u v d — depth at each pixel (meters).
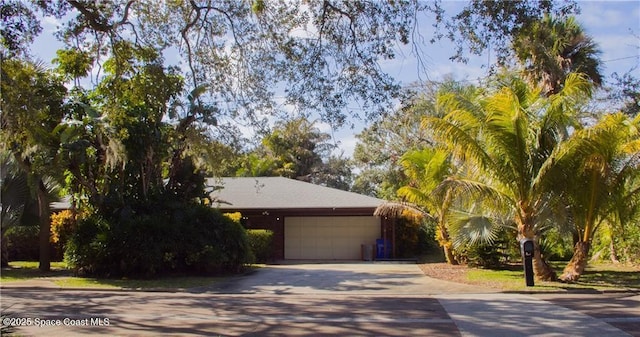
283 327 9.71
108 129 17.66
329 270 20.55
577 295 13.83
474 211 18.61
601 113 20.06
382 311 11.52
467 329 9.41
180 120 17.20
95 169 19.95
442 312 11.30
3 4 9.42
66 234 24.44
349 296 14.08
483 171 15.96
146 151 18.92
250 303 12.84
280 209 25.48
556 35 20.52
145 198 19.52
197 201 21.52
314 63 11.80
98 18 11.27
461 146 15.54
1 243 20.91
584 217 16.02
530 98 16.84
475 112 15.88
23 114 10.08
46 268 19.84
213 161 17.59
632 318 10.26
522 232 15.94
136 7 12.12
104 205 19.14
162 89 13.04
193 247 18.38
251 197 27.09
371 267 21.75
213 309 11.87
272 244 25.19
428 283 16.30
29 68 11.21
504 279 16.77
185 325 9.89
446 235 22.14
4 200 19.50
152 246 17.91
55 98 17.47
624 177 15.72
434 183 20.91
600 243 23.66
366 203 25.75
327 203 25.86
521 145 15.39
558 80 20.83
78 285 16.12
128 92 12.95
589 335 8.78
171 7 12.37
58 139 18.17
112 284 16.44
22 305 12.37
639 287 14.96
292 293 14.67
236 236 19.61
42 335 8.87
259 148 16.92
